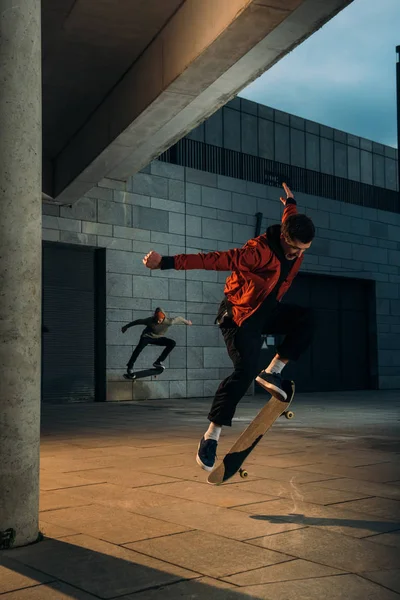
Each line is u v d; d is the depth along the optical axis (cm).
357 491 598
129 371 1994
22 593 339
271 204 2473
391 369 2827
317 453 845
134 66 1423
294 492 595
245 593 339
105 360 2009
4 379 429
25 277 438
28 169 444
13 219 436
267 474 688
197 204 2258
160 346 2122
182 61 1205
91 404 1897
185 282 2206
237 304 455
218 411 461
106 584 352
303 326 465
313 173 2664
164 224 2170
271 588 346
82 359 1998
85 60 1407
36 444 442
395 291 2886
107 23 1261
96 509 529
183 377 2178
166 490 605
